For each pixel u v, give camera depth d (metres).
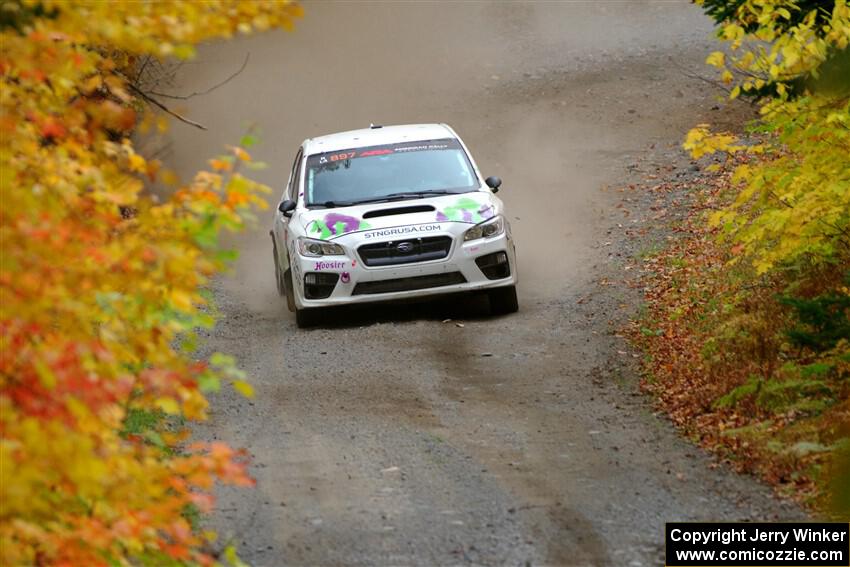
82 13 16.06
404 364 34.66
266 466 25.83
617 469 24.53
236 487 24.41
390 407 30.25
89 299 15.55
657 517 21.64
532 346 36.22
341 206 41.44
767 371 29.66
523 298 43.59
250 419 29.84
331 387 32.62
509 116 77.94
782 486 22.72
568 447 26.23
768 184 31.42
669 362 33.12
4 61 15.71
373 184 42.38
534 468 24.83
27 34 15.65
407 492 23.62
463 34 99.38
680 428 27.38
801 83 28.97
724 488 22.98
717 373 30.28
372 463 25.62
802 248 31.94
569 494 23.09
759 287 37.28
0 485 13.29
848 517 17.08
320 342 38.31
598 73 84.00
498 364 34.31
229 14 17.72
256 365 35.94
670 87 78.12
